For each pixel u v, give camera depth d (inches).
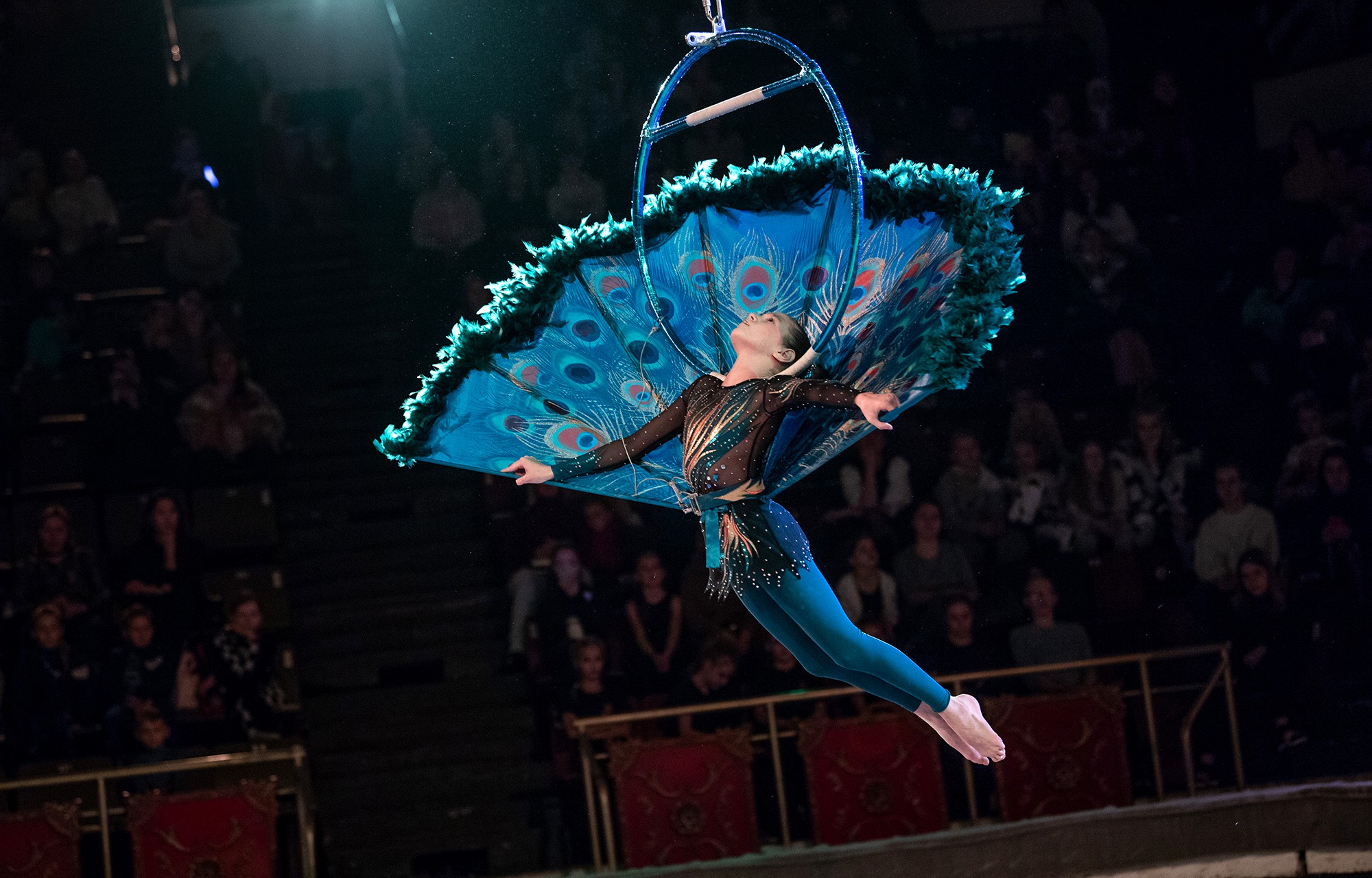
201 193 470.3
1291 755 340.5
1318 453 390.6
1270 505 408.2
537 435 165.9
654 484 164.4
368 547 415.2
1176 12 496.1
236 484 418.6
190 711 341.4
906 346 155.3
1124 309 442.3
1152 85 495.2
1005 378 424.5
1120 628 357.7
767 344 153.3
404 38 472.7
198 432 419.8
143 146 550.6
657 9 482.6
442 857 342.0
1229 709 318.0
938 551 351.6
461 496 429.7
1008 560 365.7
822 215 161.0
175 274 466.6
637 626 341.4
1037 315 445.1
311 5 624.4
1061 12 491.5
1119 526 372.2
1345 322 424.5
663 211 160.2
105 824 305.4
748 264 165.0
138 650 342.0
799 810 329.7
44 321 447.5
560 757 332.5
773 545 148.0
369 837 346.6
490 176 466.3
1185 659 347.9
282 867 339.0
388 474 435.5
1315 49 489.1
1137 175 486.6
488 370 159.3
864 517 378.6
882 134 483.5
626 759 308.3
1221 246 465.7
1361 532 386.9
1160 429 380.5
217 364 424.2
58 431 437.4
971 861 287.4
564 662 337.4
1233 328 444.8
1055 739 315.3
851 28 488.4
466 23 470.6
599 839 321.7
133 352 431.2
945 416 408.2
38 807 329.7
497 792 352.5
